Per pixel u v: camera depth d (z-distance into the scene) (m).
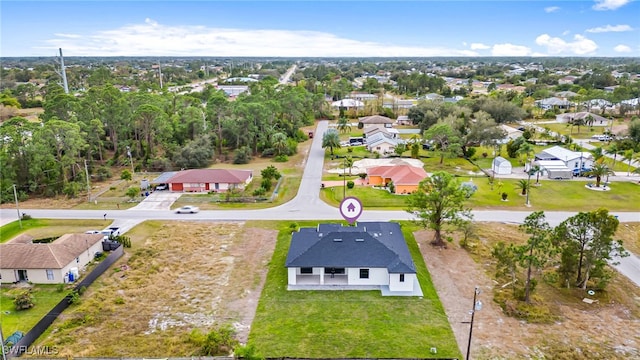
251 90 167.62
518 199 70.88
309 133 130.12
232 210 66.62
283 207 67.75
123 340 35.50
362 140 117.12
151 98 109.19
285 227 59.50
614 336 36.44
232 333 36.44
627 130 111.94
